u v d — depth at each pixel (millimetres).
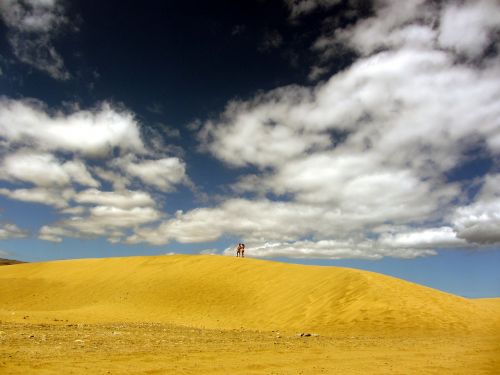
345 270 42250
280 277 45094
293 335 23453
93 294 46438
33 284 51156
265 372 11000
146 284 47750
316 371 11430
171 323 31750
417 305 31672
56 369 9906
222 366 11469
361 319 29234
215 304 39969
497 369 12148
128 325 25172
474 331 26391
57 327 21484
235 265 51875
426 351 16047
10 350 12078
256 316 35719
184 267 53469
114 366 10656
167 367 10914
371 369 11938
